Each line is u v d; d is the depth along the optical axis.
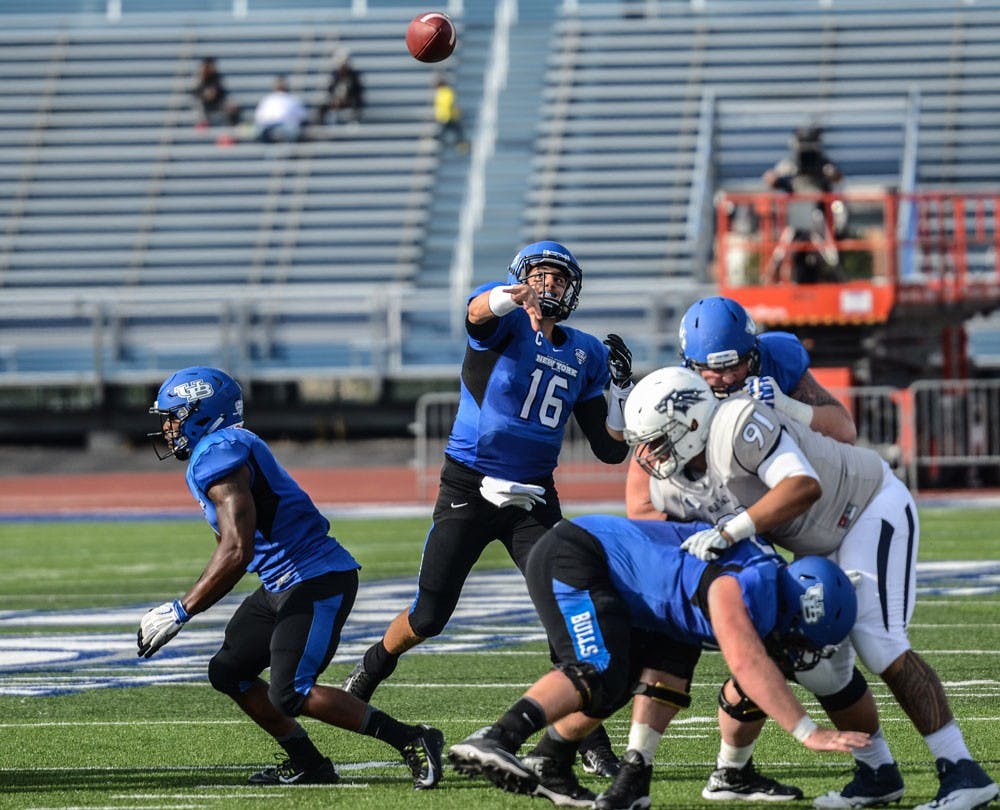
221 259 97.94
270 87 110.81
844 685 17.55
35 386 89.88
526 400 22.34
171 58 113.00
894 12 109.94
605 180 100.38
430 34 25.64
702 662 30.02
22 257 98.44
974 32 107.19
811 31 108.56
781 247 65.75
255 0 118.00
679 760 20.66
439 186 101.75
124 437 89.94
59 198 102.88
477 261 97.62
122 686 27.92
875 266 70.56
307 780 19.38
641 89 105.81
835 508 17.59
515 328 22.38
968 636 32.06
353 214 99.88
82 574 47.47
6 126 107.56
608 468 73.19
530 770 16.05
